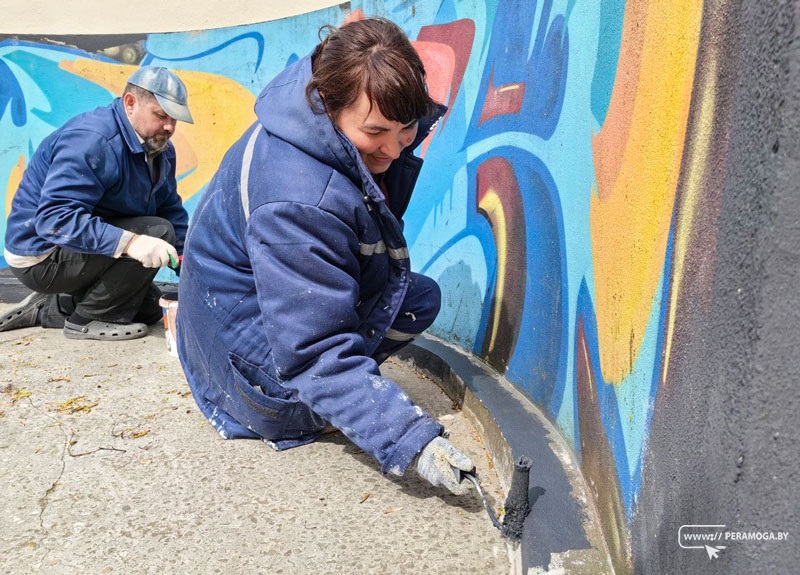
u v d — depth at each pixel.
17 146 4.11
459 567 1.39
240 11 3.94
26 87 4.07
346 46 1.40
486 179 2.36
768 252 0.59
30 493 1.68
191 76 3.93
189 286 1.89
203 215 1.83
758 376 0.60
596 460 1.40
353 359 1.54
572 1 1.68
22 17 4.12
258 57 3.71
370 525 1.53
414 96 1.37
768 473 0.60
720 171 0.75
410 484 1.72
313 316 1.52
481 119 2.42
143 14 4.04
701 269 0.80
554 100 1.80
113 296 2.96
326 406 1.53
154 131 2.72
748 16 0.67
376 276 1.72
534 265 1.95
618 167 1.30
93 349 2.88
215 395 2.02
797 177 0.57
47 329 3.20
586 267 1.53
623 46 1.30
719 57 0.78
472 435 2.02
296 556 1.42
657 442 0.96
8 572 1.37
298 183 1.50
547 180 1.84
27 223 2.77
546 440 1.72
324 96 1.45
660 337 0.99
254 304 1.79
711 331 0.74
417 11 2.94
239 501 1.64
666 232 1.00
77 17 4.10
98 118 2.70
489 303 2.36
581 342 1.56
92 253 2.68
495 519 1.42
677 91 0.98
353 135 1.46
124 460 1.85
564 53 1.73
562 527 1.35
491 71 2.33
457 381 2.26
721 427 0.67
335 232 1.51
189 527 1.53
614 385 1.27
